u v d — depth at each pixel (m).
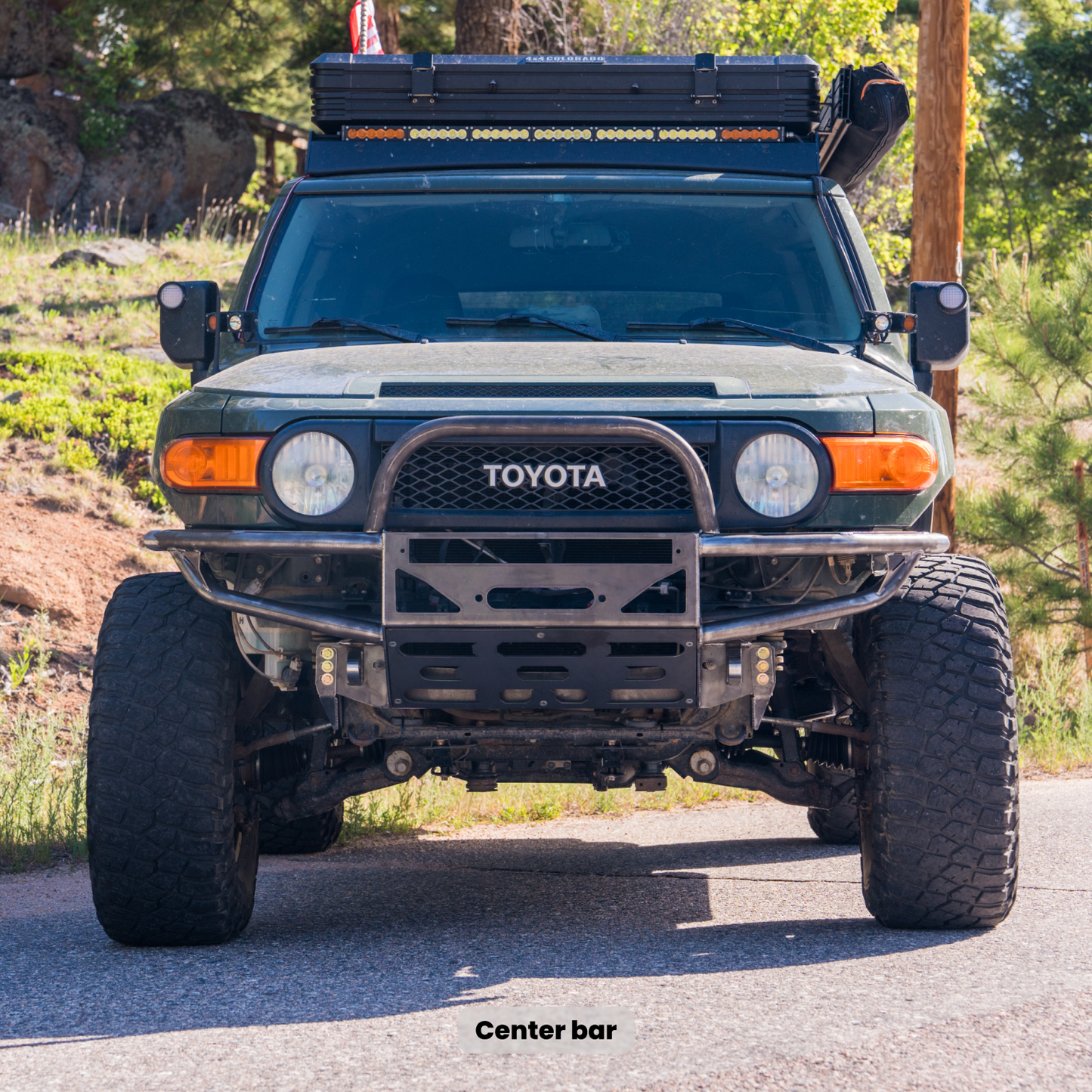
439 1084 3.86
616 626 5.09
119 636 5.74
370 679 5.31
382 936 6.00
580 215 7.05
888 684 5.60
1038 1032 4.25
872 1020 4.37
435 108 7.45
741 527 5.22
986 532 15.20
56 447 15.90
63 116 33.12
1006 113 55.22
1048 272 16.41
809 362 5.92
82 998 4.91
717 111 7.42
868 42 29.02
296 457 5.25
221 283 23.14
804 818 9.91
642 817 10.16
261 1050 4.21
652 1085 3.80
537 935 5.95
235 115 35.34
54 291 21.70
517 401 5.27
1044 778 11.73
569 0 26.83
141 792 5.57
